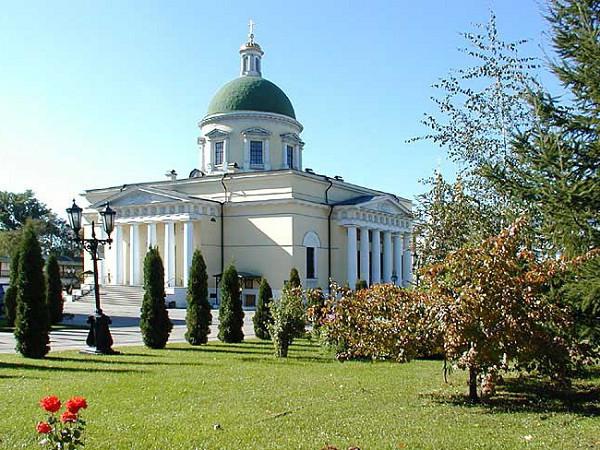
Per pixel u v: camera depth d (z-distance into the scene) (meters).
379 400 11.09
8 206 84.94
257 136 51.38
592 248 10.61
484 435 8.45
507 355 10.30
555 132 11.16
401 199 59.56
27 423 9.02
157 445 7.88
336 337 12.33
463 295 10.18
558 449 7.70
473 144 16.34
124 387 12.17
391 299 11.49
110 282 50.56
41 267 17.80
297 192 45.78
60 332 26.33
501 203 15.95
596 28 10.65
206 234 46.56
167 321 20.66
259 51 55.56
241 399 11.04
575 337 11.11
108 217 19.05
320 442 8.02
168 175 53.59
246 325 31.81
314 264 46.69
